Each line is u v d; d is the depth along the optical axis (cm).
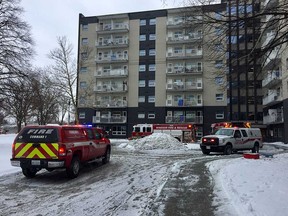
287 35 907
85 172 1262
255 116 5222
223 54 992
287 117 3781
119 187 928
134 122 5900
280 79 3828
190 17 948
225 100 5488
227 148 2133
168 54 5828
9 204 748
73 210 679
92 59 6209
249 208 623
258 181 881
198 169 1261
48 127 1106
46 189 930
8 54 2675
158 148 2731
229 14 912
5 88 2711
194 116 5584
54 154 1065
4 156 1783
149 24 6031
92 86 6134
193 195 793
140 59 6006
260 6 938
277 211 588
